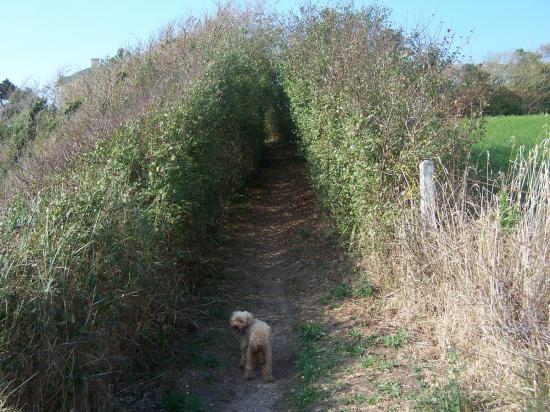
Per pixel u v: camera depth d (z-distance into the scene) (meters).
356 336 6.12
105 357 4.69
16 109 16.88
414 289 6.11
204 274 8.89
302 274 8.95
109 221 5.09
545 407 3.71
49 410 4.28
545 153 5.52
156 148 7.20
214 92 11.06
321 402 4.96
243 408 5.35
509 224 5.27
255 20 20.30
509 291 4.59
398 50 10.34
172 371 6.02
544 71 26.41
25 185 7.27
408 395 4.66
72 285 4.52
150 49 16.00
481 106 8.23
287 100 18.53
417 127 7.45
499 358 4.34
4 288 4.05
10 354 3.98
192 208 7.96
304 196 14.01
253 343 5.88
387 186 7.09
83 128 10.25
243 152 14.72
